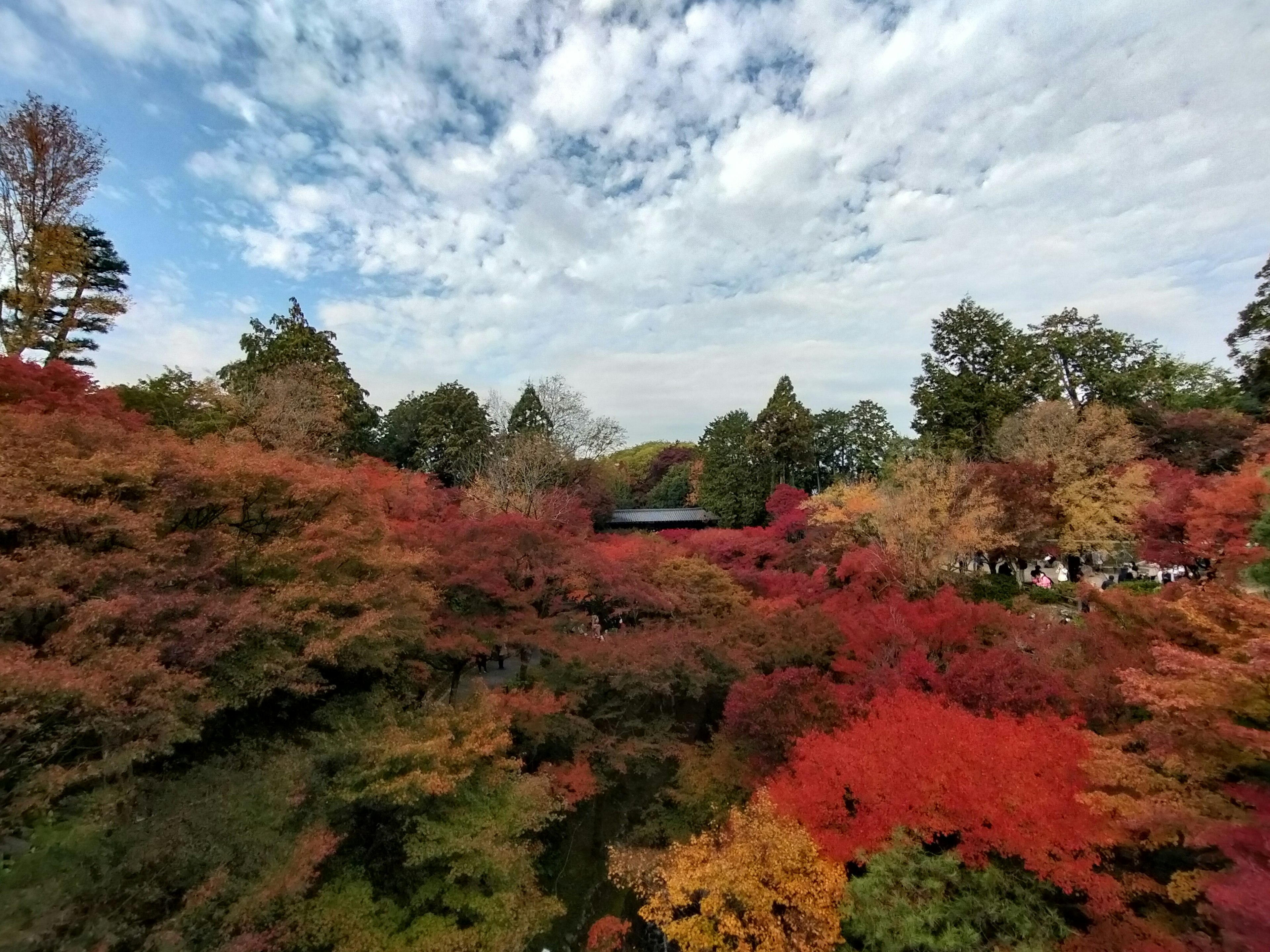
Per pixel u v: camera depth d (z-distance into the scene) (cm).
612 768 1488
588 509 3653
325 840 941
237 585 1085
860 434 4816
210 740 1119
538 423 4194
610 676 1481
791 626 1733
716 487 4769
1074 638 1400
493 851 1065
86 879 729
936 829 954
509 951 1039
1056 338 3528
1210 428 2670
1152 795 838
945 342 3472
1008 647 1441
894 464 3122
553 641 1505
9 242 1817
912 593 2120
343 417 3253
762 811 1080
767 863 984
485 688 1422
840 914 956
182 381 1931
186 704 861
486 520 1755
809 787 1049
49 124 1822
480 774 1209
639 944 1260
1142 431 2847
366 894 1032
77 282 2070
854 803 1097
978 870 957
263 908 846
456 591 1556
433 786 1025
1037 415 2823
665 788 1432
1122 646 1230
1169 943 783
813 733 1170
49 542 786
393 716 1209
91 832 766
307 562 1122
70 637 726
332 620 1115
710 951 1000
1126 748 1060
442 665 1498
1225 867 827
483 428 4472
